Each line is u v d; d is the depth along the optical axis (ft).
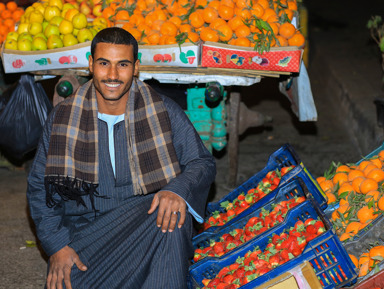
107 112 8.96
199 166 9.19
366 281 8.61
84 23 13.64
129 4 14.55
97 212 9.21
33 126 14.76
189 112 14.40
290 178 10.56
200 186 9.06
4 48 13.60
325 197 10.61
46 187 8.70
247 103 24.76
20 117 14.67
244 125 16.21
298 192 10.69
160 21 13.58
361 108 20.31
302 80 14.17
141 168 8.97
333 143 20.43
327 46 29.50
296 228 9.70
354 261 9.57
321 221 9.61
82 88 8.96
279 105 24.49
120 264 9.04
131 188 9.14
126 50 8.63
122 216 9.12
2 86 16.98
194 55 12.80
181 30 13.25
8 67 13.33
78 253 9.09
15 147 14.92
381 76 23.98
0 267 12.84
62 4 15.10
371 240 9.68
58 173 8.66
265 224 10.43
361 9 37.76
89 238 9.12
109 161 9.00
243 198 11.71
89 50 13.00
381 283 8.57
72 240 9.12
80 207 9.19
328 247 8.68
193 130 9.38
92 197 8.82
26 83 14.56
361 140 19.45
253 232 10.36
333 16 36.17
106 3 15.05
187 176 8.98
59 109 8.89
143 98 9.05
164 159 8.96
